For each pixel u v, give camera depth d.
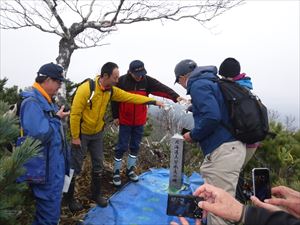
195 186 4.94
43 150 2.92
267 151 4.67
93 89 3.97
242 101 3.29
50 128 2.95
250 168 4.70
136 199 4.53
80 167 4.23
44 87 3.08
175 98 4.98
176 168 4.46
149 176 5.45
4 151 2.85
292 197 1.59
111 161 6.17
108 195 4.90
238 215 1.10
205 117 3.22
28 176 2.85
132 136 5.09
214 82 3.38
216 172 3.36
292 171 4.45
